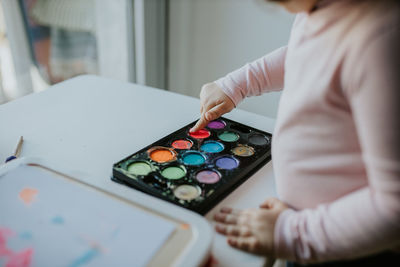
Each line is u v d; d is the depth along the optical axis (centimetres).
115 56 154
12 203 48
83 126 73
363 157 44
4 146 66
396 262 50
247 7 136
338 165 45
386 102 36
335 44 41
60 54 144
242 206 55
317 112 44
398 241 40
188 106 83
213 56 153
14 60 127
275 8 49
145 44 148
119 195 50
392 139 36
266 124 77
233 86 73
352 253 42
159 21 151
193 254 42
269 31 136
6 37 123
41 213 46
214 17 144
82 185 52
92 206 48
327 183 47
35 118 75
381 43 36
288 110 48
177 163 60
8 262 40
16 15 123
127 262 41
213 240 48
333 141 45
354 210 41
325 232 43
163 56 160
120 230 44
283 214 48
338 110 43
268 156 66
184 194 54
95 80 94
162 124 75
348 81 39
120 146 67
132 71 156
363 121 38
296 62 47
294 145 48
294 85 48
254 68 73
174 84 168
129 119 76
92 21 146
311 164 47
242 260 46
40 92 86
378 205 39
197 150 64
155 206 48
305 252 44
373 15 37
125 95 87
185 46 156
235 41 145
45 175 53
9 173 53
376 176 38
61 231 44
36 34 133
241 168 60
